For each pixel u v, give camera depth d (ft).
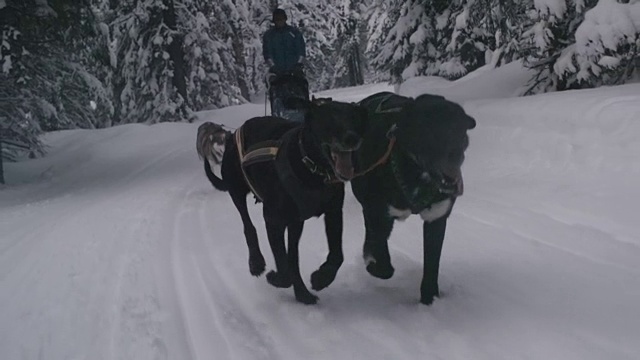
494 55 48.34
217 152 31.09
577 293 13.37
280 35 26.53
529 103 29.45
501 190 22.53
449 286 14.40
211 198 28.53
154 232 22.22
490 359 10.77
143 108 74.64
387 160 12.85
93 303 15.42
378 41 71.15
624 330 11.44
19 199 36.65
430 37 57.52
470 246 17.35
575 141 23.86
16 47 42.75
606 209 18.49
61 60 50.14
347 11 126.62
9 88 45.98
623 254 15.39
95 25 46.03
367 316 13.29
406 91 47.98
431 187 12.44
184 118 71.92
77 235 22.90
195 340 12.67
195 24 75.77
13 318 14.97
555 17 32.42
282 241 14.51
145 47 72.49
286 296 15.07
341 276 16.10
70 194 35.55
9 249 21.95
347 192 26.91
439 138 11.51
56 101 54.29
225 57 86.74
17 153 51.55
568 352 10.76
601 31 28.91
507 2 39.27
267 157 13.88
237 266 17.70
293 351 11.86
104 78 78.79
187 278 16.83
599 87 30.55
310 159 12.80
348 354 11.51
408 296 14.30
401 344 11.72
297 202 13.37
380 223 13.57
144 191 32.40
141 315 14.26
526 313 12.56
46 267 19.10
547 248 16.46
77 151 52.44
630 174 20.39
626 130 22.41
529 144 25.99
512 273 14.92
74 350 12.77
